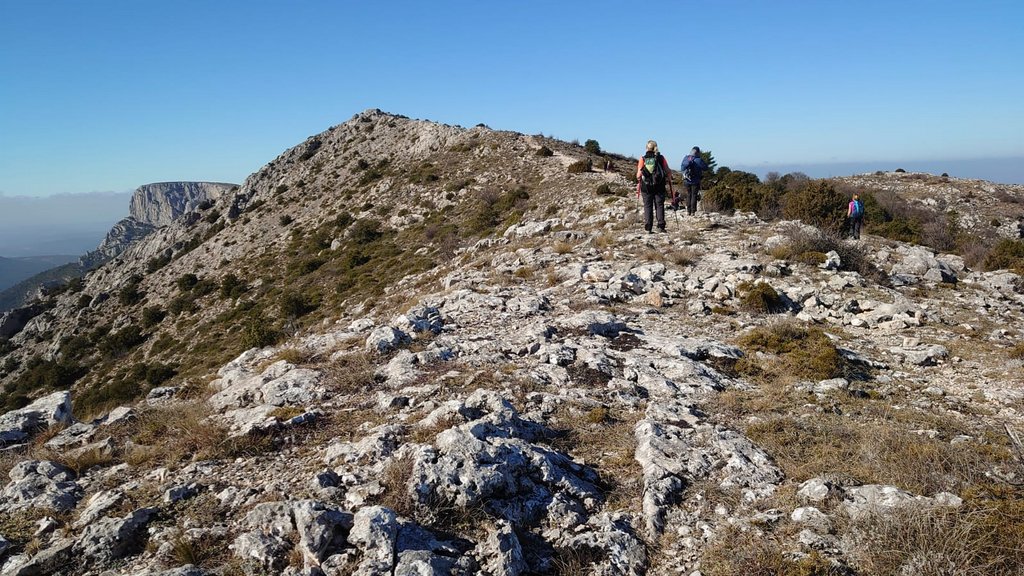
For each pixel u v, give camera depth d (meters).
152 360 45.09
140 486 5.34
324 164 81.06
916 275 14.72
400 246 45.31
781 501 4.85
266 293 47.62
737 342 9.58
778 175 73.75
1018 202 54.25
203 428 6.41
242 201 82.44
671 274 13.41
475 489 4.67
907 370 8.84
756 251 14.96
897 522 4.17
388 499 4.58
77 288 88.94
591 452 5.84
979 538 3.90
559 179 47.66
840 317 11.25
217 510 4.76
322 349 9.69
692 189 19.20
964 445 5.67
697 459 5.53
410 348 9.07
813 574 3.87
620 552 4.32
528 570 4.11
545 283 13.87
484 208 45.25
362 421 6.52
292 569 3.94
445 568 3.91
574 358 8.45
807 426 6.35
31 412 7.94
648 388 7.60
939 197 56.62
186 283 58.78
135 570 4.08
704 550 4.33
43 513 5.03
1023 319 11.37
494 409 6.32
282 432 6.28
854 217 21.59
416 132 77.44
